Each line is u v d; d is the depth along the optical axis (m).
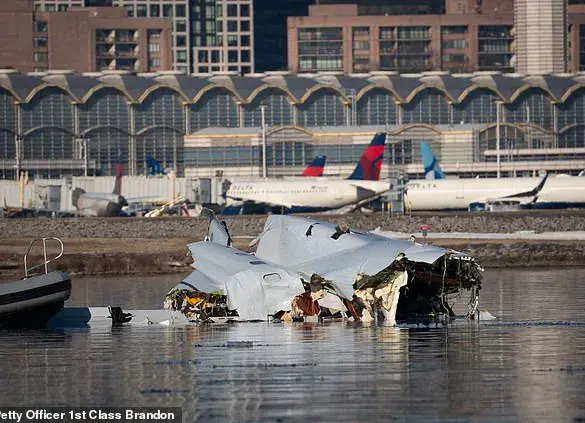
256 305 187.50
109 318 191.88
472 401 116.56
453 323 181.88
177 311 194.00
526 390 121.62
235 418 111.00
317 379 129.38
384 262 178.50
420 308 190.62
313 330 172.62
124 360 146.00
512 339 160.88
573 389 121.88
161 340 165.12
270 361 142.38
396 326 177.25
